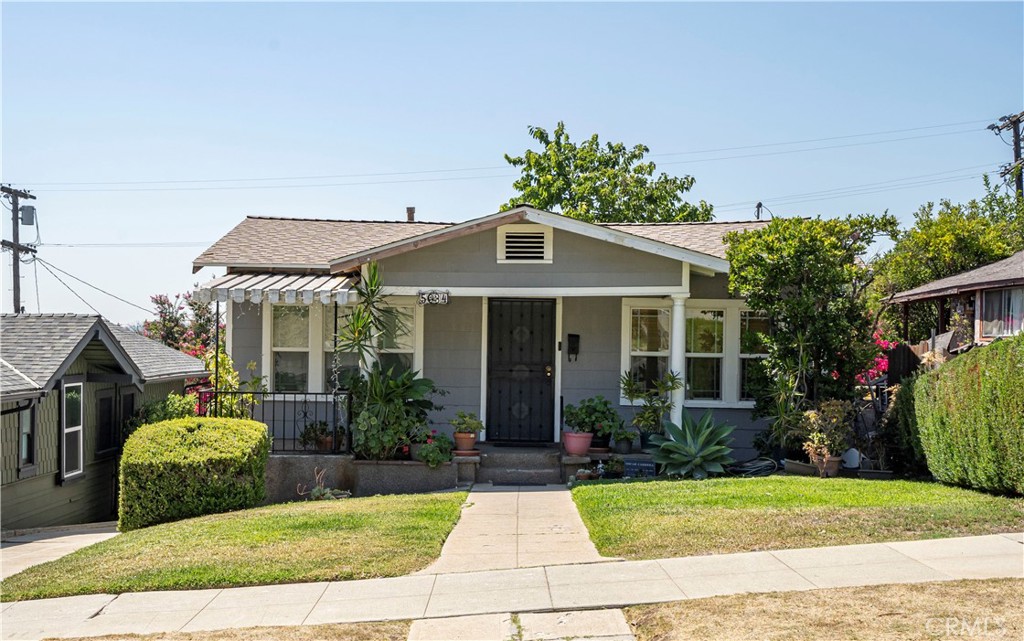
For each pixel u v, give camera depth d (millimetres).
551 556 7699
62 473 12445
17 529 11391
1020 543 7332
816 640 5320
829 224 12172
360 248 14836
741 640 5402
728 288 12648
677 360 12586
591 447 12852
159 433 11039
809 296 11844
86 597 7062
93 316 12984
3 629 6348
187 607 6695
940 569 6656
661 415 12773
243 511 10289
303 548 8039
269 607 6602
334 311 13000
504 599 6523
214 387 13352
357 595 6797
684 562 7211
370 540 8258
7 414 11133
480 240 12750
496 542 8297
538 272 12656
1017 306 13477
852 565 6863
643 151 32906
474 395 14039
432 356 14086
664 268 12438
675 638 5551
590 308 14016
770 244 12016
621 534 8195
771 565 6980
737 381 13836
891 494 9406
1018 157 23516
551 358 14055
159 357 16328
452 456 12328
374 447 12070
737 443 13805
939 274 20125
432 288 12758
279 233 15844
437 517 9266
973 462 9477
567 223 12312
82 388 13266
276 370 14062
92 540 10305
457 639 5801
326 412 13781
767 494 9547
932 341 15648
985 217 22641
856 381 12570
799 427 11688
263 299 12906
